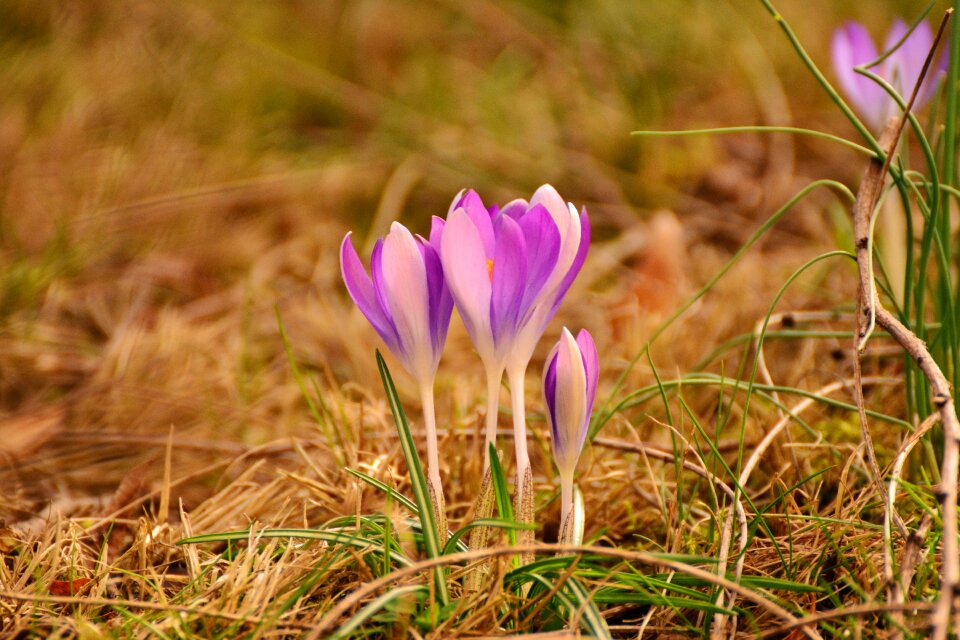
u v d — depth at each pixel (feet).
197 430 2.33
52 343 2.59
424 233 3.39
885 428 2.17
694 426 2.03
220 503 2.08
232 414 2.35
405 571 1.74
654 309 2.68
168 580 1.94
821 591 1.86
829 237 3.01
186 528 1.98
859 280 1.94
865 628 1.82
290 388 2.41
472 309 1.78
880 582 1.86
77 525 1.98
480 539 1.83
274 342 2.67
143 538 1.95
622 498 2.11
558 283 1.79
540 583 1.83
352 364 2.54
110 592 1.94
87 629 1.81
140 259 3.10
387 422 2.26
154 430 2.33
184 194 3.29
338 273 3.15
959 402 1.99
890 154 1.94
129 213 3.18
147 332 2.67
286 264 3.21
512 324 1.79
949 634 1.75
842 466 2.09
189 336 2.62
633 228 3.35
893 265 2.31
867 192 1.97
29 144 3.44
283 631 1.81
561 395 1.79
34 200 3.18
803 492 2.02
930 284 2.17
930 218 1.97
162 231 3.20
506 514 1.82
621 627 1.85
